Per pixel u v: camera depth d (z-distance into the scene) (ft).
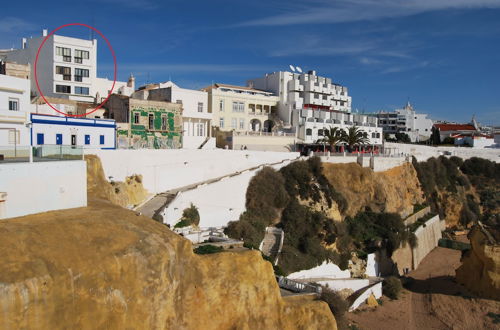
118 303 58.44
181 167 145.69
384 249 168.45
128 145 158.20
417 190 229.66
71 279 54.49
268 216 153.48
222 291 75.20
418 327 123.24
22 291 49.57
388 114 510.17
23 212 67.67
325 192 175.22
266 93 254.27
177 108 177.58
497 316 125.80
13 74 150.00
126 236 65.26
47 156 81.20
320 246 148.15
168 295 65.41
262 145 215.10
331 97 283.38
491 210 252.21
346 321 105.50
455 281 154.30
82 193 77.77
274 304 82.48
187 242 73.92
